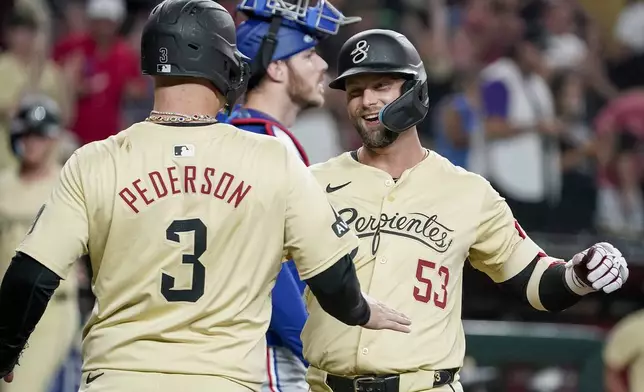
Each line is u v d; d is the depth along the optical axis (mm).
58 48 37312
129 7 39875
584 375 27531
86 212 12820
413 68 15188
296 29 18141
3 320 12719
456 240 15117
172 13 13172
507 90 35500
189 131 13102
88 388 12742
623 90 41594
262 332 13070
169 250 12711
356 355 14758
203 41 13117
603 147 36781
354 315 13227
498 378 27516
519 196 34875
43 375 26047
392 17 38688
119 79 36906
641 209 36625
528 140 35125
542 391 27516
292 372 17391
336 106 36438
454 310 15133
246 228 12867
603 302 29797
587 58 40031
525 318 29781
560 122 36469
